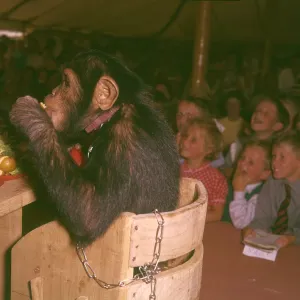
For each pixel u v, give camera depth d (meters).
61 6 8.96
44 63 9.78
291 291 3.02
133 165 1.93
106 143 1.97
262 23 10.48
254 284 3.09
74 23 10.23
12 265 2.08
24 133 1.96
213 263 3.35
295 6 9.56
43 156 1.90
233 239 3.77
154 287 1.88
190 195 2.34
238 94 5.51
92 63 2.20
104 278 1.88
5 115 4.48
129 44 12.32
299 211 3.63
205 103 4.50
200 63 7.16
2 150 2.41
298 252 3.60
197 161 3.86
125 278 1.85
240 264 3.36
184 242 1.97
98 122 2.08
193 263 2.04
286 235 3.62
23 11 9.12
